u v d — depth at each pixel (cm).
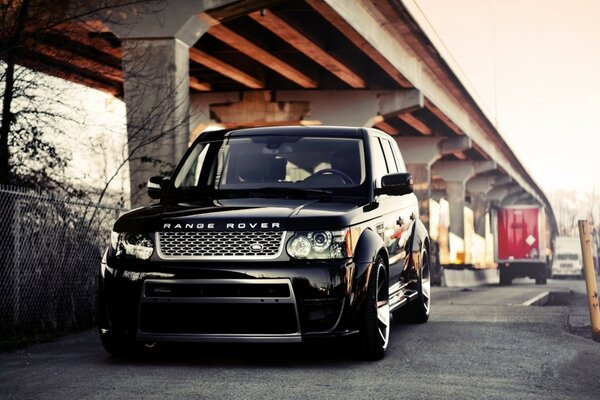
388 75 3484
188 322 721
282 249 720
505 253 4878
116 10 1856
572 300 2680
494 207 4916
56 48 1326
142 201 1761
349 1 2428
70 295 1143
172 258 727
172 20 1864
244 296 710
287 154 874
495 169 6762
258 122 3650
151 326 730
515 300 2186
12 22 1227
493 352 841
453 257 6550
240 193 831
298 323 711
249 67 3309
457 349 860
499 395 627
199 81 3509
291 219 729
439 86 4041
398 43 3134
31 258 1085
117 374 704
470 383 671
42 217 1109
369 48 2772
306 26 2570
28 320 1071
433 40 3253
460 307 1483
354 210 776
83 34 1473
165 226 736
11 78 1224
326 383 664
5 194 1097
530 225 4847
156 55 1866
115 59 2430
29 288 1079
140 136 1734
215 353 821
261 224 724
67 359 805
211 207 767
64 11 1384
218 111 3666
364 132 911
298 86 3553
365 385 657
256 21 2484
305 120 3591
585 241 1039
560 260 7019
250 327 715
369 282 747
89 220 1198
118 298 738
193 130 3728
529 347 880
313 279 712
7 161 1243
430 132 4944
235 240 723
